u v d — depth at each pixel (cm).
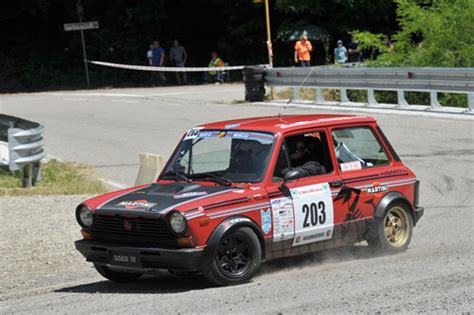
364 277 1023
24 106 3769
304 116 1180
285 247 1062
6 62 5466
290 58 5712
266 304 898
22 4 5519
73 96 4253
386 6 5450
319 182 1095
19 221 1564
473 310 838
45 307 970
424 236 1312
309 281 1017
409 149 2117
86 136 2709
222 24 5894
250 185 1044
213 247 982
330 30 5503
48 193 1845
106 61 5634
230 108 3219
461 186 1698
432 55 3362
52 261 1298
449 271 1033
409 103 3312
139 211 993
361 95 3434
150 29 5762
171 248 979
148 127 2823
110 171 2098
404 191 1191
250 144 1087
